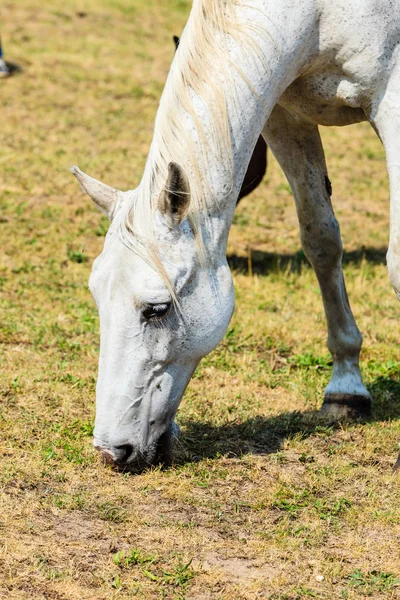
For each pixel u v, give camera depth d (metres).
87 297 12.09
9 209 15.82
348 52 6.89
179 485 6.86
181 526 6.30
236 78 6.48
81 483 6.89
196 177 6.39
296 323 11.44
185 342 6.56
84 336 10.56
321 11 6.82
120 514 6.41
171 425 6.95
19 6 29.56
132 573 5.70
